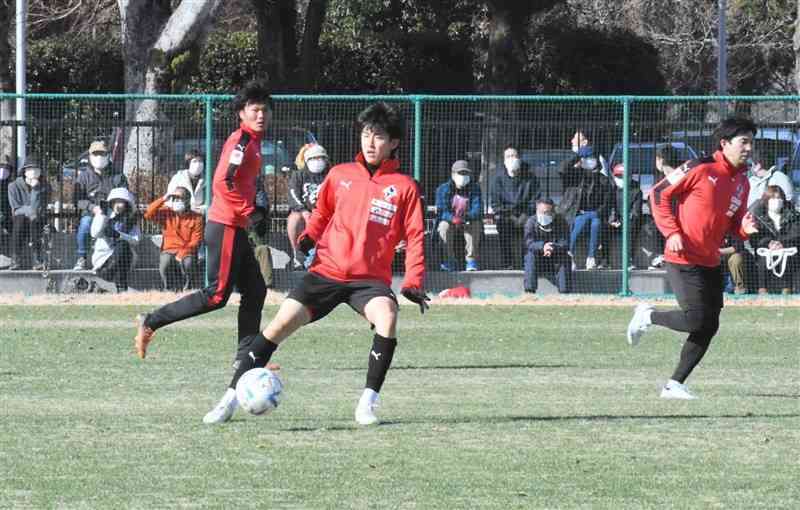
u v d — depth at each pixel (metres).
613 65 97.81
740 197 25.47
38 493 16.94
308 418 23.03
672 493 17.20
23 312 43.34
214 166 48.06
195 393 26.33
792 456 19.77
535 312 44.91
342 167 21.53
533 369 31.03
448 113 51.06
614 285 49.03
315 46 79.44
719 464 19.11
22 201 47.75
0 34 68.19
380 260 21.56
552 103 52.41
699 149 48.91
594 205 48.88
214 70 90.81
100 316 42.44
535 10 76.88
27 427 21.89
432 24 98.56
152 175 48.91
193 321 41.59
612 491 17.27
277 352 33.97
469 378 29.30
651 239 49.22
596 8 113.00
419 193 21.38
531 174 49.09
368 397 22.20
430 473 18.27
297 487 17.31
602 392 27.09
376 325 21.59
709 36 116.38
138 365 30.98
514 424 22.52
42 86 90.25
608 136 49.25
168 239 47.81
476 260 49.09
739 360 33.38
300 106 50.06
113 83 91.50
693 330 25.91
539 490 17.27
